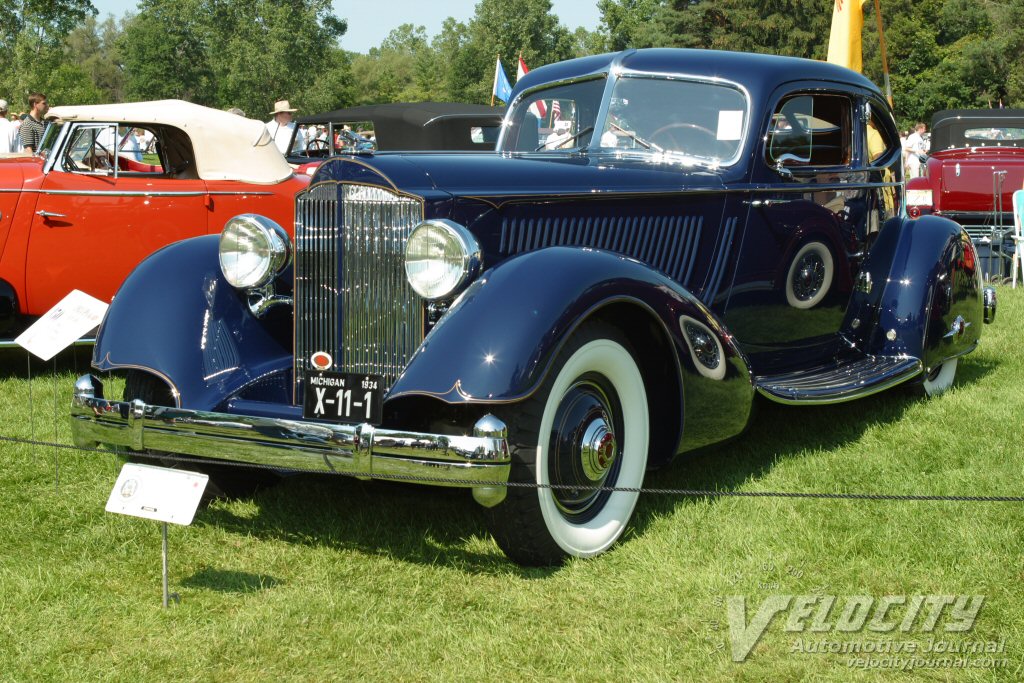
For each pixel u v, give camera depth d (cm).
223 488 369
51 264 604
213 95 6475
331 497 377
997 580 289
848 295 475
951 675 238
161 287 346
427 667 246
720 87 424
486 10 8169
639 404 331
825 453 420
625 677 240
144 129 643
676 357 329
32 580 296
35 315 616
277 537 337
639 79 440
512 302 288
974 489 366
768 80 422
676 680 238
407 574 303
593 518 320
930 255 483
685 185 386
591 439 308
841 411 491
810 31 4438
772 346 443
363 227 318
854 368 456
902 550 310
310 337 330
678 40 4722
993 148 1141
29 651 253
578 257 309
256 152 670
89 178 610
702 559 310
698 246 399
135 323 337
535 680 239
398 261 313
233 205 656
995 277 1012
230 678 241
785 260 435
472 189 322
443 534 337
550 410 293
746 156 412
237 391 332
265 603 283
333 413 305
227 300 351
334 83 6062
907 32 4462
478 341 281
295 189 683
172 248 363
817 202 446
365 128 1248
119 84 11244
